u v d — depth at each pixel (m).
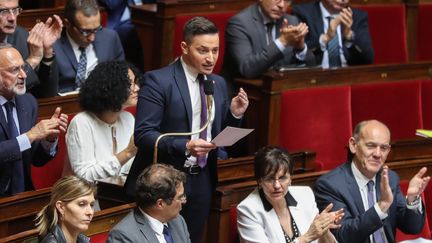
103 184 12.94
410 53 20.84
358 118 16.97
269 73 16.00
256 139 16.28
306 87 16.31
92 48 16.33
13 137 12.54
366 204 13.32
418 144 14.92
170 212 11.24
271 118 16.02
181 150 11.61
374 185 13.41
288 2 16.97
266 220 12.42
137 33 18.89
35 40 14.27
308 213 12.71
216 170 12.45
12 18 14.27
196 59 11.95
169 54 18.41
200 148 11.44
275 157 12.27
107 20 18.89
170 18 18.28
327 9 18.14
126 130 13.69
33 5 19.30
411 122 17.33
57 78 14.85
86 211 10.67
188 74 12.20
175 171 11.24
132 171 12.33
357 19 18.58
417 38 20.86
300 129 16.19
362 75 16.94
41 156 12.84
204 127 11.88
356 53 18.42
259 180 12.38
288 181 12.36
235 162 13.76
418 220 13.55
